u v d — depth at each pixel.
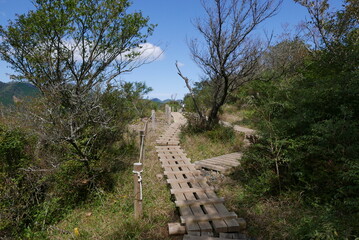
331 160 3.66
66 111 5.14
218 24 8.24
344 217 2.92
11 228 3.92
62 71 6.45
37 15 5.66
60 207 4.42
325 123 3.83
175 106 23.53
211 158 6.74
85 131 5.01
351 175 3.11
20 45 6.18
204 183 4.99
